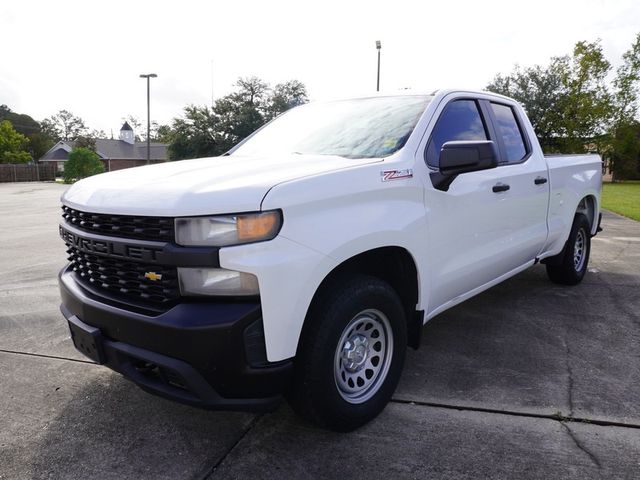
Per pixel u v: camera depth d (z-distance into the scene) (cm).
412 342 333
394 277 323
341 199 263
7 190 3247
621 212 1507
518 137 450
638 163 4250
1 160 6481
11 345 420
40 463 263
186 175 269
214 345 227
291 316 239
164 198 239
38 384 350
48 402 326
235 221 229
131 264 251
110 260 262
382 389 296
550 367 367
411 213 302
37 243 930
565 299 530
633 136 3903
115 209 250
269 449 272
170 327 229
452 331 440
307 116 404
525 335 429
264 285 230
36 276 658
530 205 442
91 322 264
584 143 3691
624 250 813
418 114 341
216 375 231
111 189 267
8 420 305
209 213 229
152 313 242
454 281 353
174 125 5253
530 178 436
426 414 304
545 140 3694
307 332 256
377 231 274
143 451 272
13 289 591
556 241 513
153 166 321
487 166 305
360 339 289
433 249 323
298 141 367
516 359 381
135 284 254
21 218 1400
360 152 326
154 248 236
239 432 289
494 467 254
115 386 347
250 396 242
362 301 270
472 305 511
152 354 238
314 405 260
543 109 3606
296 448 272
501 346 406
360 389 290
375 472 251
